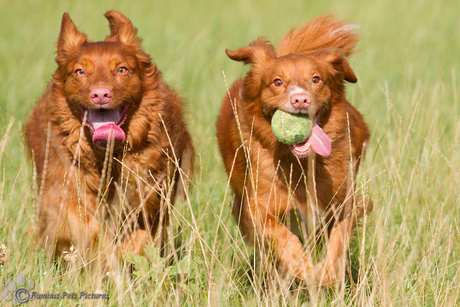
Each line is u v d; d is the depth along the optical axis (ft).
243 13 115.34
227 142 35.68
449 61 77.97
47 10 116.47
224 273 27.89
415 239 31.07
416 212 36.35
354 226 33.50
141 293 26.48
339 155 31.55
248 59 33.32
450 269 30.63
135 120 31.50
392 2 119.55
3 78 65.82
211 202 40.24
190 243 27.55
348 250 31.68
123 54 30.99
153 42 84.12
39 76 66.44
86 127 31.01
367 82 65.62
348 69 32.48
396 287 27.17
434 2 118.32
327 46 36.68
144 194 32.12
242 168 33.42
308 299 28.43
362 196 33.45
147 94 32.04
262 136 31.35
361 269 28.30
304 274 26.30
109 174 29.53
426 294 26.94
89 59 30.35
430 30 95.91
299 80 29.68
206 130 47.96
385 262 27.63
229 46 85.20
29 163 39.24
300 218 32.94
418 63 74.28
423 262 29.45
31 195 35.53
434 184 37.83
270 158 31.40
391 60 76.33
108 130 29.25
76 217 30.27
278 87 30.25
